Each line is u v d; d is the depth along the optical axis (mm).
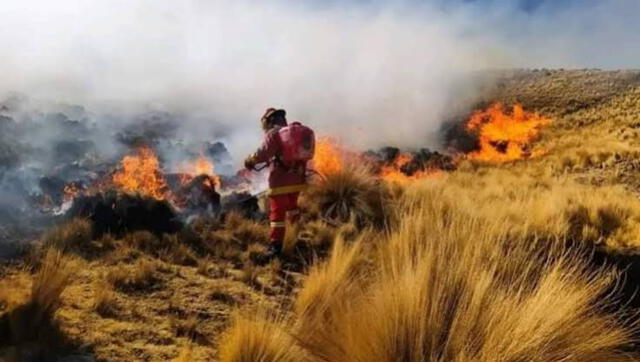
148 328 4984
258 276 6820
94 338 4617
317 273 5848
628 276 7949
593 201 13086
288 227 7816
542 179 23266
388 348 3547
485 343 3408
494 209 10062
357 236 8289
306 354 4273
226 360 4305
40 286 4578
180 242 7508
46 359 4184
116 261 6555
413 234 5258
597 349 3779
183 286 6117
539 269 4746
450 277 3832
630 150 30656
